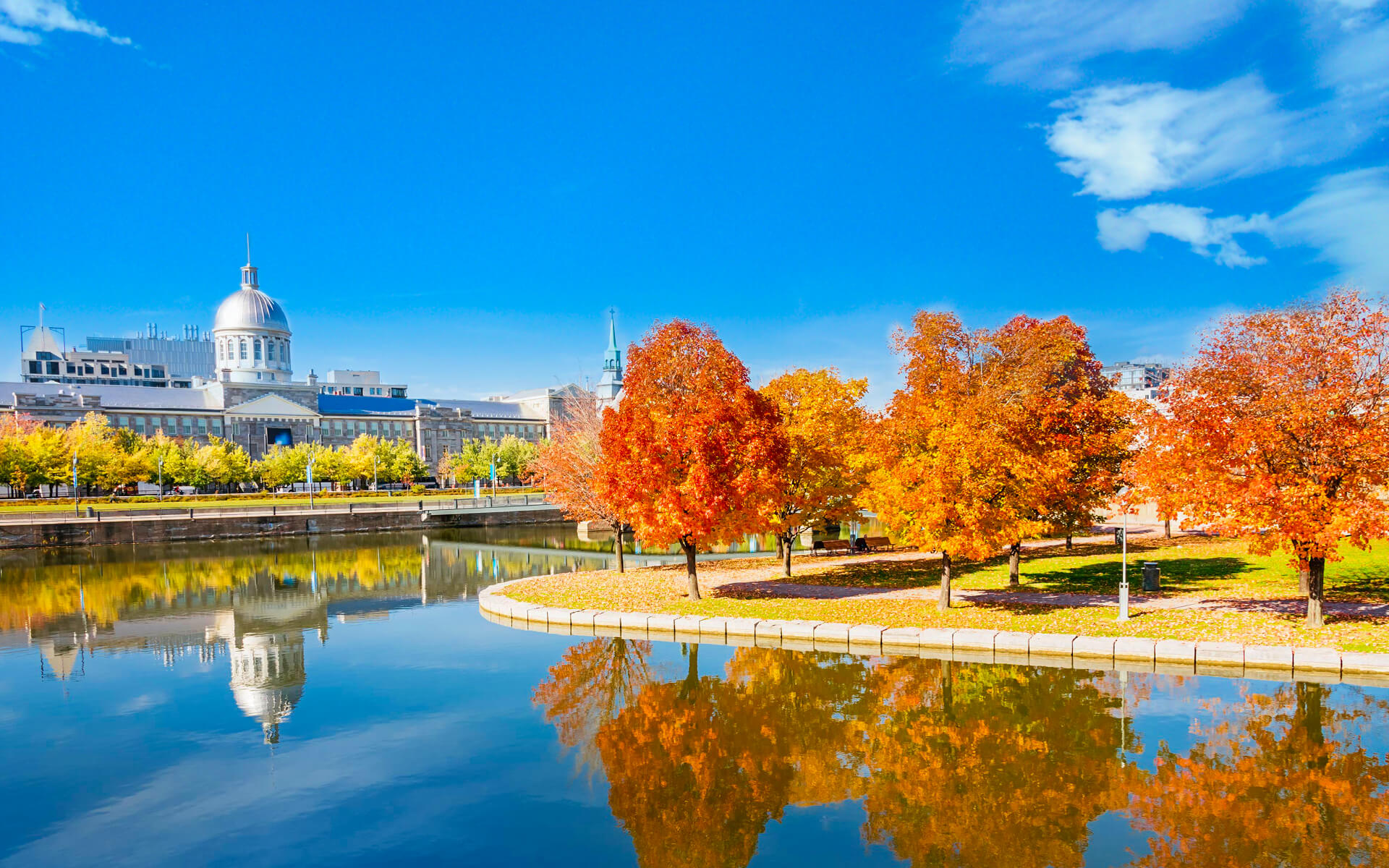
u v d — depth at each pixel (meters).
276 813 13.98
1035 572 34.06
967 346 35.06
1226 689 19.39
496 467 123.69
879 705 19.34
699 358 31.52
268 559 54.53
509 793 14.74
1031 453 26.33
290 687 21.64
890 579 33.66
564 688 21.25
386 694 20.89
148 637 28.69
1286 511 20.77
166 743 17.42
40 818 13.82
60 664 24.72
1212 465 22.11
